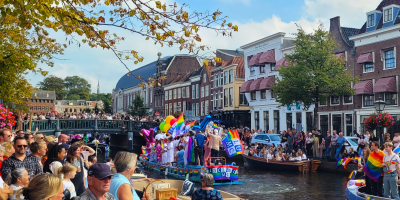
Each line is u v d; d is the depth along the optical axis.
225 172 17.56
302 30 28.09
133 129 40.12
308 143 23.75
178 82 58.97
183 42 6.73
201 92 52.84
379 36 28.75
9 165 6.14
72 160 6.51
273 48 39.28
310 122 34.81
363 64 30.06
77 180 6.50
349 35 33.09
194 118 54.41
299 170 21.48
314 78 27.33
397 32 27.42
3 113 13.34
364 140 20.27
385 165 9.83
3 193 4.73
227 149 18.52
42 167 7.23
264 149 25.17
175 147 21.05
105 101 105.12
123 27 6.88
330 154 22.41
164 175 20.36
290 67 28.27
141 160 25.23
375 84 28.44
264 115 41.34
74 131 35.72
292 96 28.28
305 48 28.05
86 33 7.09
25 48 16.66
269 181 18.67
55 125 33.75
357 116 30.14
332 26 33.09
